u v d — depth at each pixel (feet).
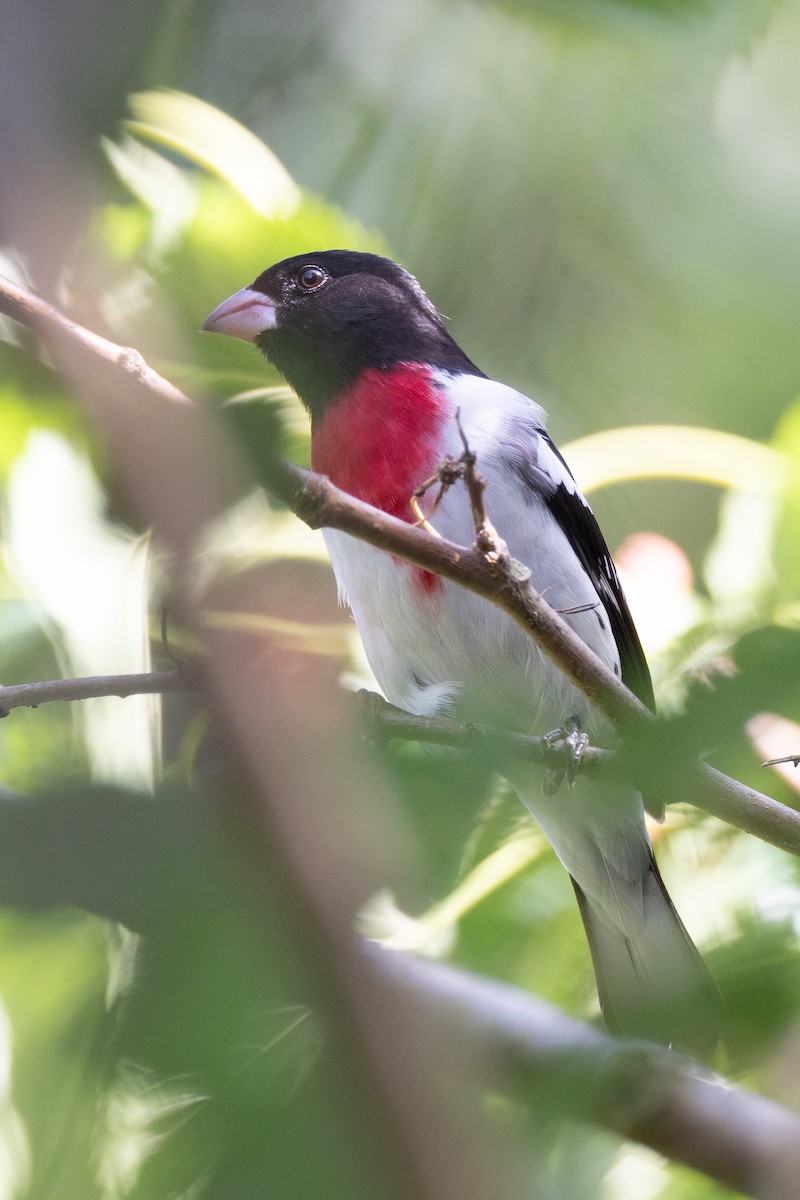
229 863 5.39
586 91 23.07
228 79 21.50
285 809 5.61
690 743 6.56
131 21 6.62
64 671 14.74
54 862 5.16
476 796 7.00
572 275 24.76
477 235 23.71
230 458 6.66
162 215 18.19
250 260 19.66
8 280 7.36
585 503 20.16
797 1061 8.58
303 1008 5.52
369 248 21.70
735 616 17.60
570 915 16.26
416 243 23.52
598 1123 8.63
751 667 6.57
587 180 24.07
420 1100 5.62
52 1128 7.78
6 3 6.42
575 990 16.10
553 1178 8.90
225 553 7.00
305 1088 5.52
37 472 14.14
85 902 5.20
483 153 23.20
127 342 11.89
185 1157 5.93
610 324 25.25
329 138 22.39
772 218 26.86
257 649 6.77
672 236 25.34
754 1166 9.00
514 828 14.56
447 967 10.12
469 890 14.76
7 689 12.08
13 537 14.44
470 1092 7.82
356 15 22.48
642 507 24.66
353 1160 5.46
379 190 22.90
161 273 17.70
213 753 5.96
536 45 22.27
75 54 6.55
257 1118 5.51
